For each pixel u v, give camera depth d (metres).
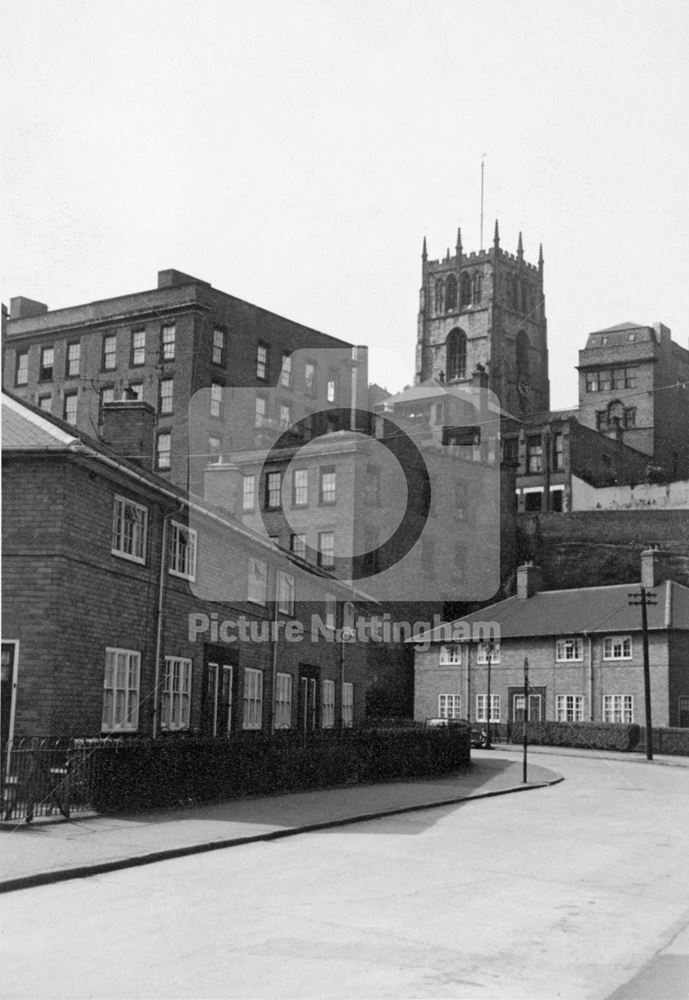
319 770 25.83
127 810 18.06
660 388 95.44
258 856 14.59
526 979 8.40
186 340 61.03
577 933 10.27
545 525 74.06
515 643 60.56
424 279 122.25
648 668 48.69
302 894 11.66
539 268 123.81
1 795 15.76
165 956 8.69
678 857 16.16
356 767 27.80
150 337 62.19
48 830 15.42
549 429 82.62
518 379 119.75
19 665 19.23
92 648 20.61
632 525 72.62
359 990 7.83
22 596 19.42
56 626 19.30
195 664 25.52
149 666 23.05
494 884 12.92
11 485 19.81
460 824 19.84
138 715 22.47
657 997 7.99
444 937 9.78
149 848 14.13
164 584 23.69
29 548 19.52
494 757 44.72
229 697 27.73
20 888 11.54
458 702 62.06
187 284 61.47
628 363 96.25
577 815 22.25
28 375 65.06
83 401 62.94
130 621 22.25
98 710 20.75
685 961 9.23
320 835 17.27
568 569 72.44
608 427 94.19
